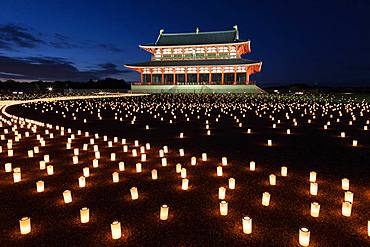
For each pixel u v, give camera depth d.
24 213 5.83
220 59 63.69
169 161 9.48
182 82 65.88
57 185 7.34
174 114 24.92
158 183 7.45
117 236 4.85
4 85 73.88
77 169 8.66
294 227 5.19
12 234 5.04
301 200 6.32
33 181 7.64
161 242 4.78
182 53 66.81
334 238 4.83
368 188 6.96
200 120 20.86
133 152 10.09
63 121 20.08
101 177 7.92
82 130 16.16
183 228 5.21
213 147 11.64
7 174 8.18
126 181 7.61
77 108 29.72
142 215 5.71
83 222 5.40
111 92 68.69
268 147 11.64
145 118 22.19
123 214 5.76
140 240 4.84
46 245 4.72
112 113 25.73
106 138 12.90
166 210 5.49
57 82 80.81
